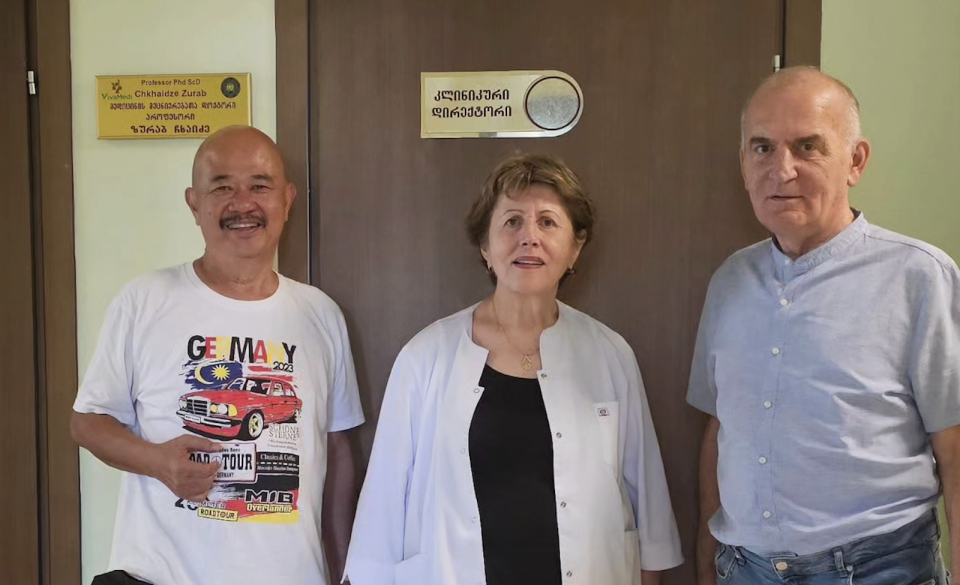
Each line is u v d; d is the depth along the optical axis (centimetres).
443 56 160
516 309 133
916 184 155
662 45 157
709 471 143
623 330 161
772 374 120
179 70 161
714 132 157
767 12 155
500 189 132
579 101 158
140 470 130
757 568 124
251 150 139
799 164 114
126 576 128
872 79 154
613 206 160
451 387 130
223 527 131
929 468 116
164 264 163
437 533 125
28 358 162
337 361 152
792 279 122
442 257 162
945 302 112
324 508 156
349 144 162
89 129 162
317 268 163
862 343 115
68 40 161
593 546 125
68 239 162
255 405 136
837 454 114
